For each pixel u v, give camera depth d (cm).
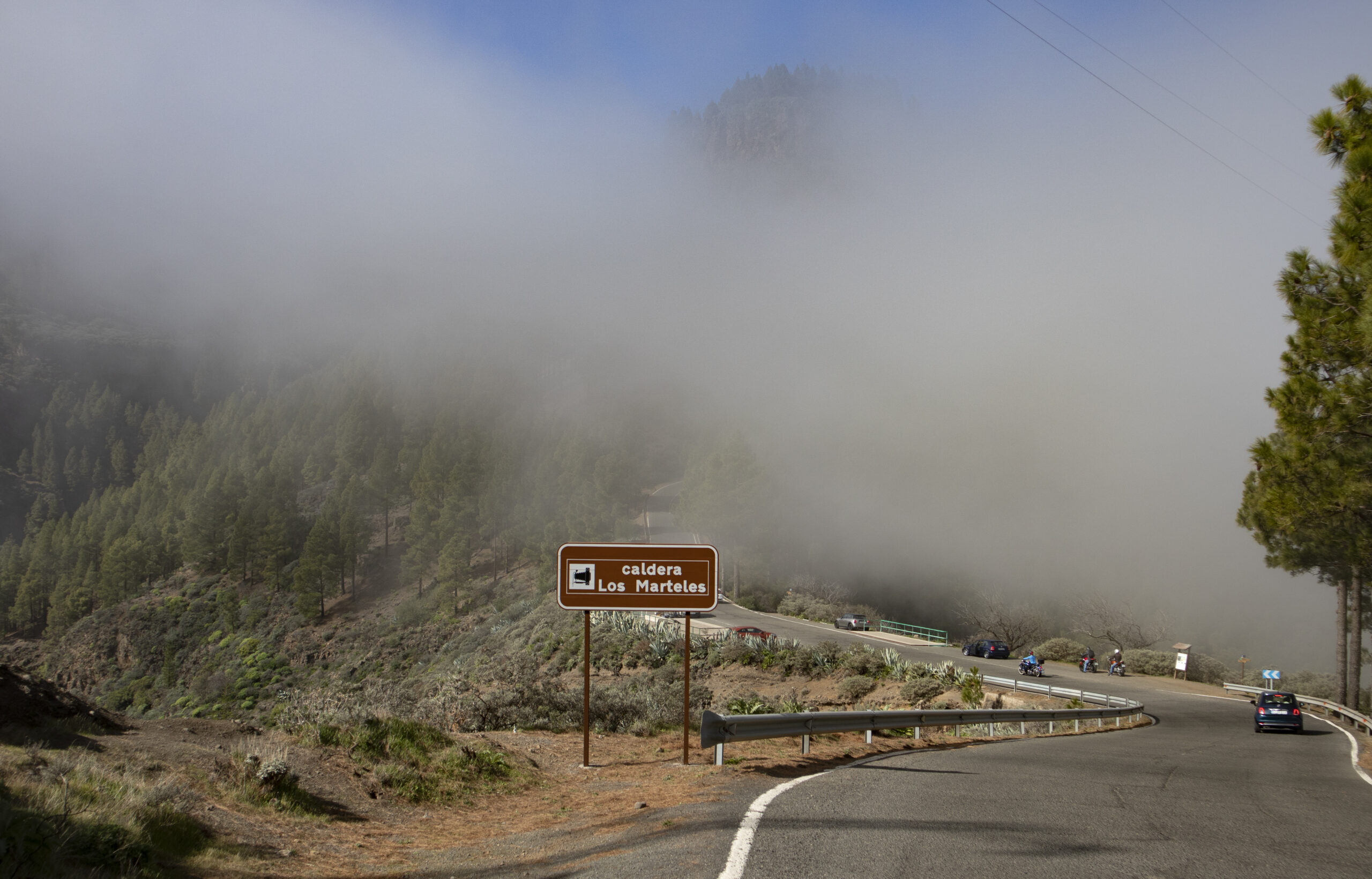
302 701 1083
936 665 4634
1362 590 3778
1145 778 1102
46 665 11306
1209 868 569
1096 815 765
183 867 541
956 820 706
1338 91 1368
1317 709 3566
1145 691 4131
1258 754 1683
